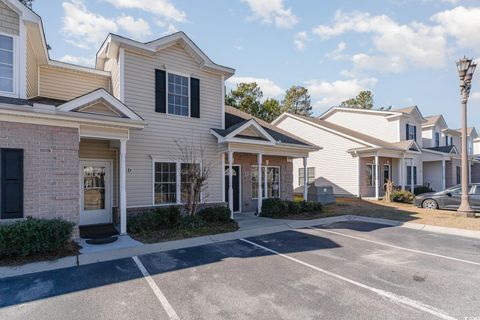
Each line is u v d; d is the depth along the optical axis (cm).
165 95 1086
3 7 779
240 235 883
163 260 636
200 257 658
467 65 1171
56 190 728
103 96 813
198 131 1166
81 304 423
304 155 1499
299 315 383
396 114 2256
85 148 980
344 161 2047
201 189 1090
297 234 909
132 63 1020
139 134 1020
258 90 3812
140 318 381
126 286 489
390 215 1252
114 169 1026
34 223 631
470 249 725
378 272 553
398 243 788
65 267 591
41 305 420
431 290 466
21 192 681
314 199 1695
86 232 883
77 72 1077
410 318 375
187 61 1154
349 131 2309
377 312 391
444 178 2333
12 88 787
